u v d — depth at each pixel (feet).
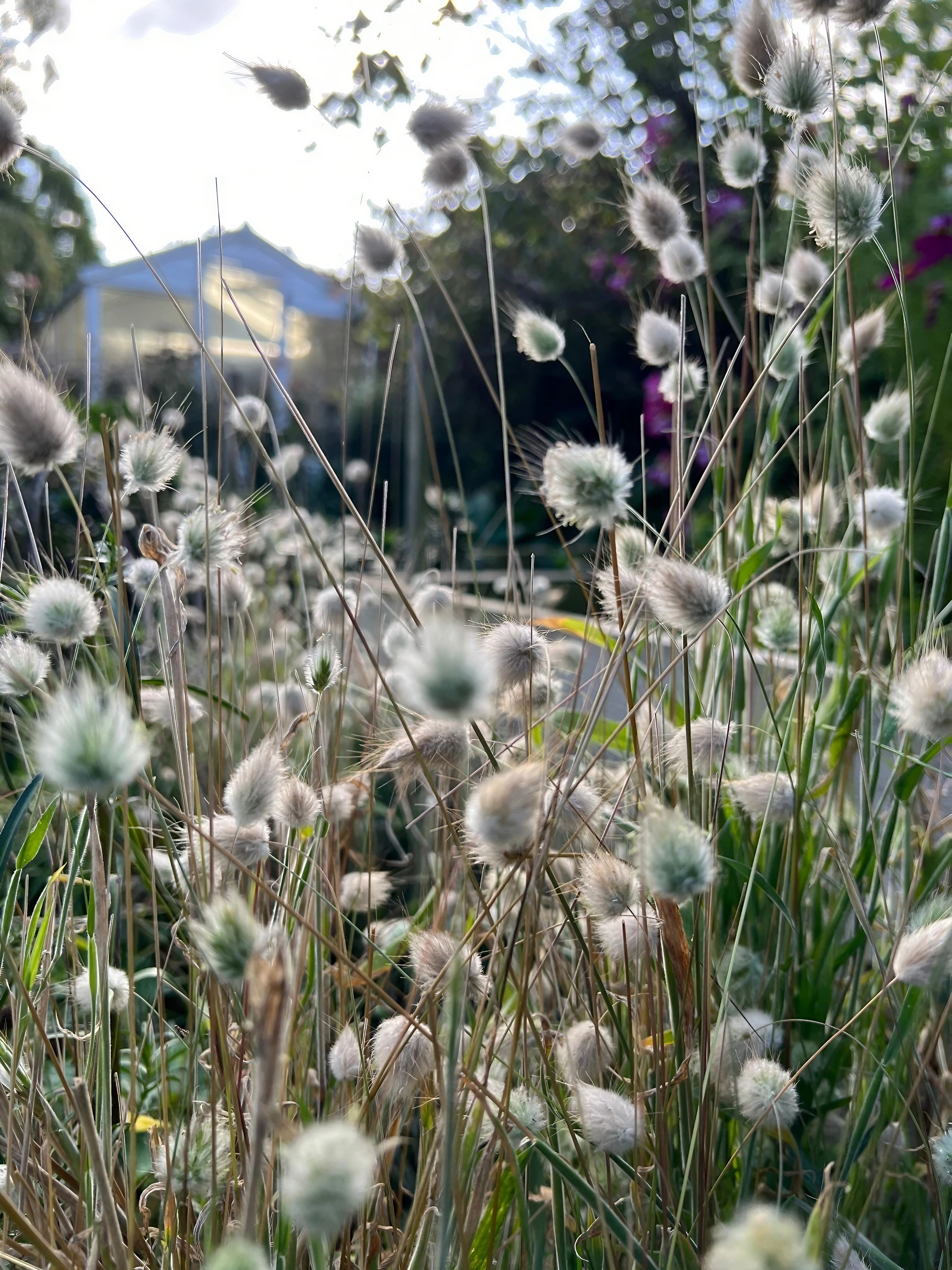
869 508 1.58
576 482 1.02
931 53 3.18
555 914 1.53
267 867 1.51
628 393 7.46
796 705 1.52
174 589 1.37
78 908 1.80
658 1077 1.10
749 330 1.72
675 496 1.39
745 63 1.69
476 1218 1.04
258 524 1.89
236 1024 1.20
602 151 2.03
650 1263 0.94
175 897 1.57
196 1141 1.10
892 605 1.72
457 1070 1.02
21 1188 1.09
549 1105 1.14
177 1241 1.07
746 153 1.75
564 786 1.20
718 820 1.41
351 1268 1.11
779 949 1.39
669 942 1.11
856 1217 1.27
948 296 3.28
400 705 1.44
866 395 3.30
